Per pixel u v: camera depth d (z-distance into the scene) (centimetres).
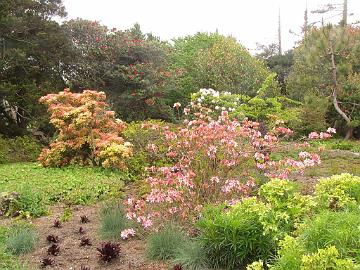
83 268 527
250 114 1437
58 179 979
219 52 2248
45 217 772
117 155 1070
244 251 498
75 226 715
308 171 1005
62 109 1138
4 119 1598
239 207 528
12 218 763
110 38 1936
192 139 674
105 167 1069
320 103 1703
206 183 645
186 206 625
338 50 1684
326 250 342
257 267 409
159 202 623
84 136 1128
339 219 394
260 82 2097
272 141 745
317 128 1719
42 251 609
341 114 1755
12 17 1459
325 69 1822
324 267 336
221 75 2117
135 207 647
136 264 550
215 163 663
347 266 331
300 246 383
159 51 2030
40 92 1520
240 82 2095
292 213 514
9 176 1010
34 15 1573
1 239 647
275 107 1534
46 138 1578
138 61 1973
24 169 1114
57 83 1700
